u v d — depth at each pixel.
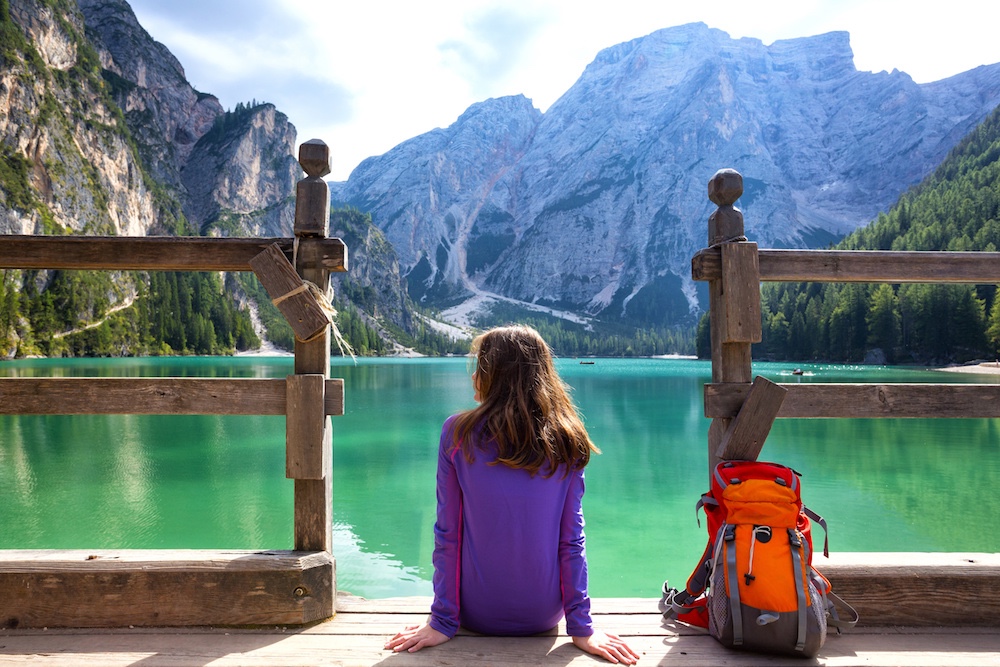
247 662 2.38
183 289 137.62
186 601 2.74
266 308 163.25
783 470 2.55
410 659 2.32
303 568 2.75
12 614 2.72
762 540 2.37
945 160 150.62
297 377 2.87
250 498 10.78
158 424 20.12
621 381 48.75
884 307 86.12
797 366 83.81
